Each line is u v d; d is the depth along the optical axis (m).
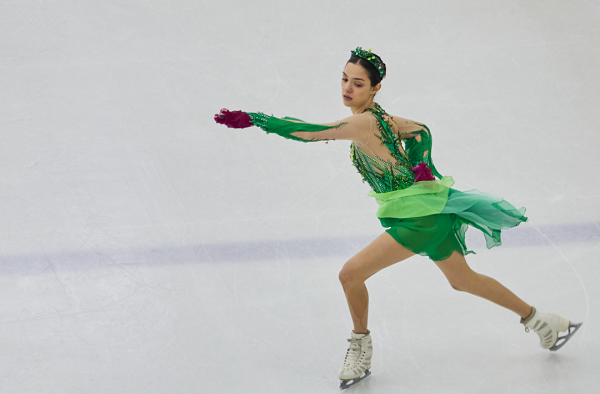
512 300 7.84
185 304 9.27
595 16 16.41
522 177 11.98
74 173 12.22
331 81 14.55
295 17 16.52
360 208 11.51
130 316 9.01
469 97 14.11
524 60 15.11
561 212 11.05
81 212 11.28
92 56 15.20
